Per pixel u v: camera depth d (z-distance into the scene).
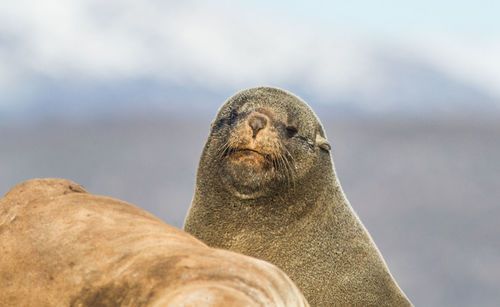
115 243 12.47
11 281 12.93
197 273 11.04
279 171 28.31
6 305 12.70
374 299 28.78
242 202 28.98
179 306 9.82
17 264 13.05
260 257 29.03
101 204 13.96
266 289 10.91
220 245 29.55
